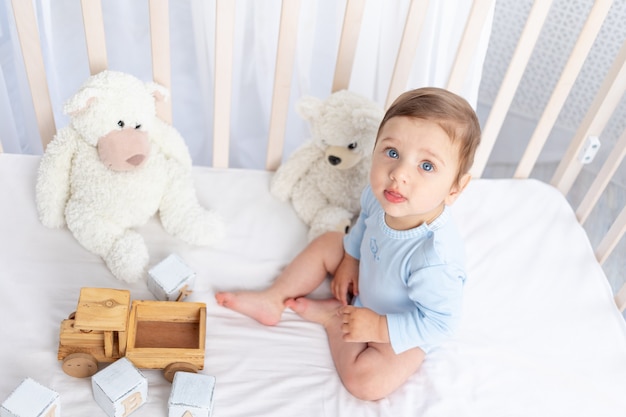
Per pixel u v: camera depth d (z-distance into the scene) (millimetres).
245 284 1279
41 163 1294
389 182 1019
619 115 1690
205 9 1424
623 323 1290
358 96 1338
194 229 1303
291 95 1643
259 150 1799
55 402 951
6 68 1583
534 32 1291
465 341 1205
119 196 1269
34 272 1201
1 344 1075
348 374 1112
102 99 1210
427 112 983
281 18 1255
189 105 1724
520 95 1823
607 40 1597
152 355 1058
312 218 1404
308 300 1236
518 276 1339
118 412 989
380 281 1148
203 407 993
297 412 1057
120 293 1042
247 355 1135
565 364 1200
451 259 1075
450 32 1410
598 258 1433
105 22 1538
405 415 1081
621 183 1766
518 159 1962
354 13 1275
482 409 1104
